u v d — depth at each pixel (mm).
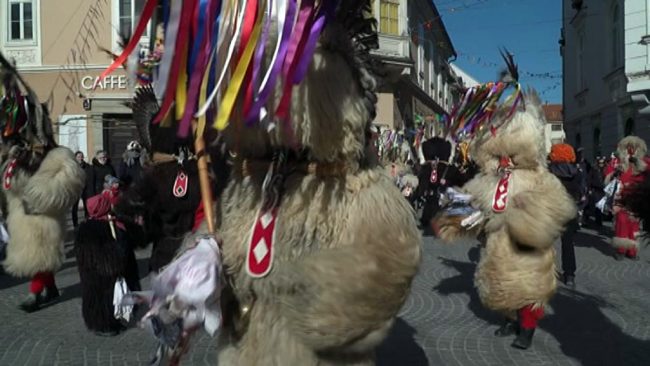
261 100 2074
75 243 5414
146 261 9430
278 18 2100
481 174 5367
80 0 18172
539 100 5305
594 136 25062
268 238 2320
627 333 5609
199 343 5230
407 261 2217
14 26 18734
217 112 2186
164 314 2266
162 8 2170
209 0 2100
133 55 2279
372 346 2236
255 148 2414
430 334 5562
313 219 2262
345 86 2238
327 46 2229
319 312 2168
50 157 6277
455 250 10492
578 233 13133
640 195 2891
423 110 32250
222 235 2475
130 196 4758
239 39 2129
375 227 2207
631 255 9742
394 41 23547
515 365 4746
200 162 2549
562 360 4859
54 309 6508
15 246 6312
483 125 5277
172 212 4574
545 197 4816
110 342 5297
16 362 4785
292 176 2346
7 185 6367
